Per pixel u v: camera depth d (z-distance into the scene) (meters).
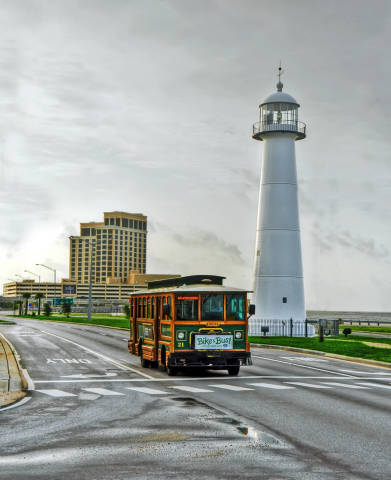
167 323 22.72
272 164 54.84
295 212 54.56
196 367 23.16
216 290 22.52
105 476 8.62
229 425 12.52
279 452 10.12
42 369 24.38
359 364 27.77
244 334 22.61
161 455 9.89
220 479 8.49
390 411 14.33
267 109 55.16
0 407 14.90
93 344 38.62
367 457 9.77
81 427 12.30
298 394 17.30
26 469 8.99
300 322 50.81
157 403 15.59
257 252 54.72
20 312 125.94
